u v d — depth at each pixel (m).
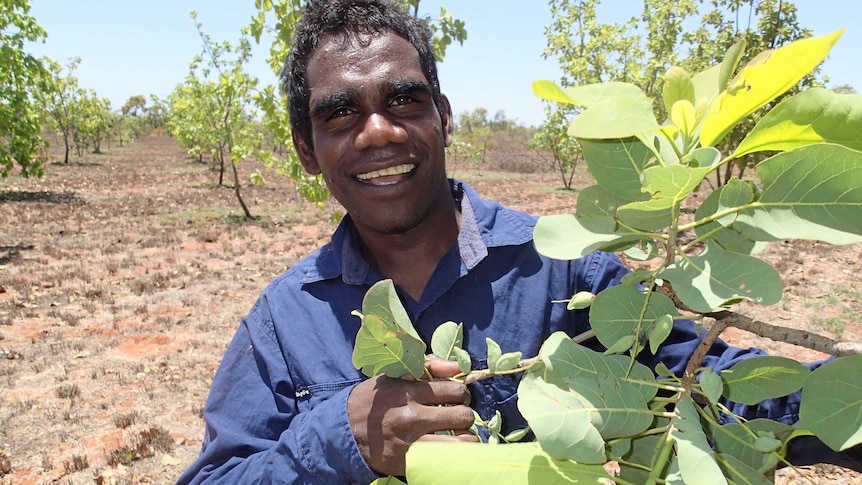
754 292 0.67
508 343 1.31
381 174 1.24
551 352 0.85
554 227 0.79
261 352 1.40
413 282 1.40
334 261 1.42
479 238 1.35
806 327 6.62
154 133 80.62
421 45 1.32
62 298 8.23
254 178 9.65
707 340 0.82
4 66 10.66
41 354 6.34
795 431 0.82
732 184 0.70
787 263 9.29
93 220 15.05
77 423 4.99
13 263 10.23
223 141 24.02
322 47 1.24
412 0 3.60
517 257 1.37
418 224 1.32
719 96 0.70
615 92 0.69
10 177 24.59
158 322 7.34
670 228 0.74
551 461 0.77
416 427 0.96
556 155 24.58
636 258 0.84
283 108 4.85
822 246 10.49
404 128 1.21
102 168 32.25
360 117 1.22
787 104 0.65
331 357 1.34
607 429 0.74
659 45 11.95
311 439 1.08
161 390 5.59
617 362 0.85
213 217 15.55
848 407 0.69
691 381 0.82
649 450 0.86
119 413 5.16
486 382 1.28
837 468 4.05
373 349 0.89
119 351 6.49
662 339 0.79
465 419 0.97
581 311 1.37
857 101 0.63
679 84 0.78
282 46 4.32
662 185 0.67
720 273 0.70
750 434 0.81
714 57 10.55
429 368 0.99
